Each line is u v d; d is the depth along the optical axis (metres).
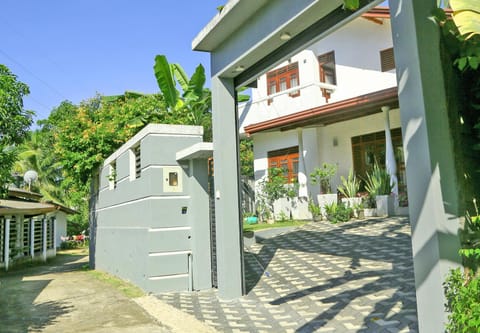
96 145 11.80
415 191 3.09
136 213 8.01
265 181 14.78
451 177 3.07
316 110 12.25
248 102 16.34
